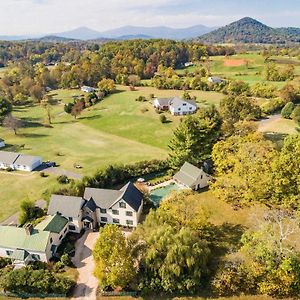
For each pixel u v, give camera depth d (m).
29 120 140.12
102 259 45.88
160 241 46.12
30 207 64.12
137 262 48.19
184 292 45.28
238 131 86.25
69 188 68.38
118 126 127.06
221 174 71.38
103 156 98.94
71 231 61.38
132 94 169.62
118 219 62.28
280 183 59.16
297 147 60.44
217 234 57.41
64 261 52.59
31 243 53.62
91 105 157.62
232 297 44.31
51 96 178.88
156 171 83.06
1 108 135.62
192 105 132.50
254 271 44.25
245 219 61.44
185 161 79.06
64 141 114.50
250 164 64.44
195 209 55.72
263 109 124.38
